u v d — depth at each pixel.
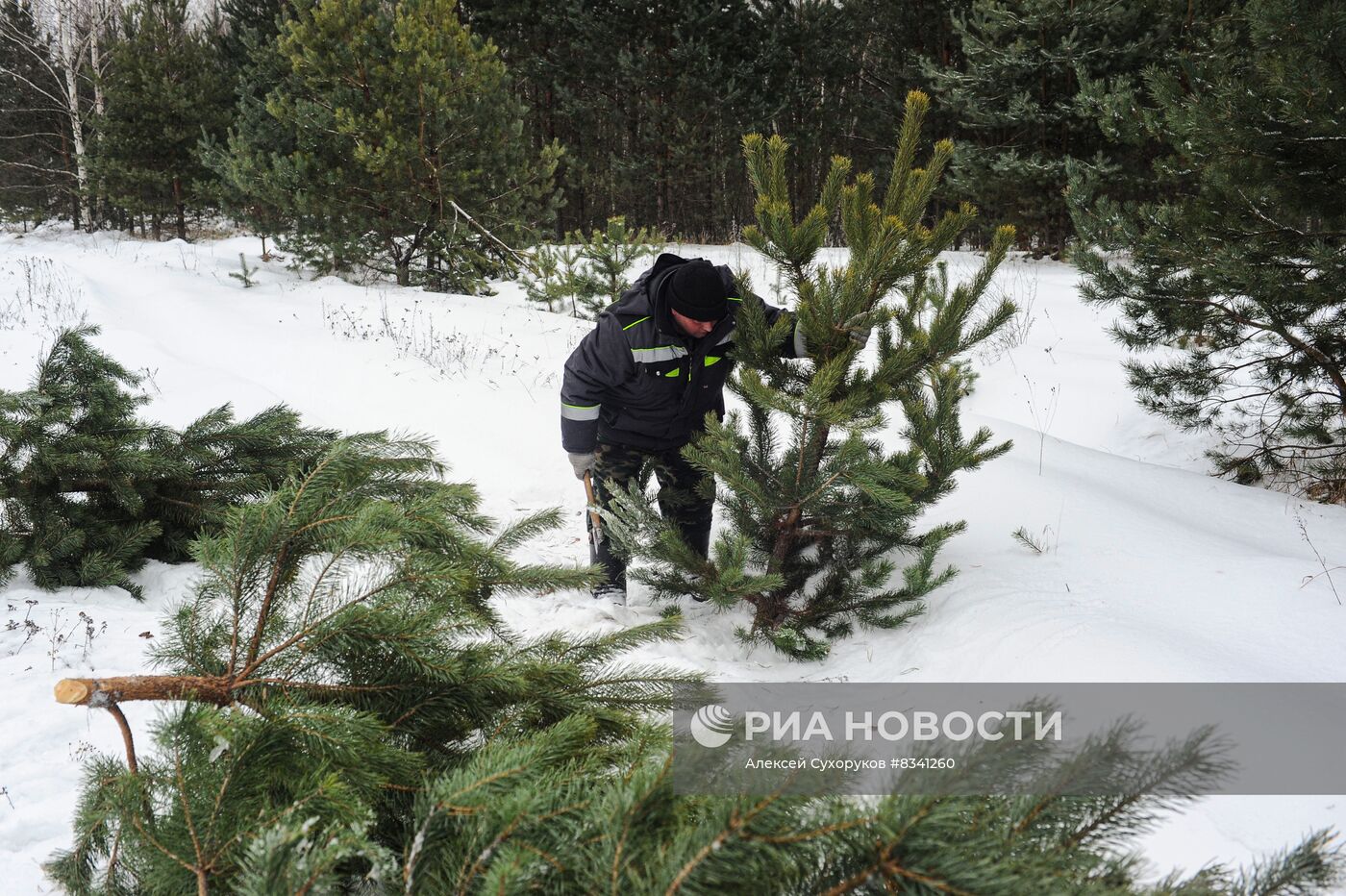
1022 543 4.19
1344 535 4.68
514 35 20.06
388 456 2.87
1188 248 5.86
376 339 9.06
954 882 0.82
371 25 11.34
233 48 21.61
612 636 1.79
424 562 1.47
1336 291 5.33
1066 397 8.44
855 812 0.89
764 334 3.33
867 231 3.16
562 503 5.52
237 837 1.06
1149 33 14.24
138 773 1.21
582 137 20.66
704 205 21.30
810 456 3.30
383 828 1.27
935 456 3.51
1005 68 15.28
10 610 3.20
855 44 20.31
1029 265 15.19
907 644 3.42
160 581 3.70
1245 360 7.88
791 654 3.43
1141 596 3.54
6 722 2.40
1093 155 15.73
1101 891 0.85
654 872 0.89
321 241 12.12
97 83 18.98
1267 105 5.23
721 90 18.16
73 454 3.54
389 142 11.01
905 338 3.34
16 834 1.89
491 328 10.00
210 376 7.48
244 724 1.18
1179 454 7.18
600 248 10.16
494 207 12.39
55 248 17.61
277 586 1.46
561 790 1.08
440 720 1.44
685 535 4.02
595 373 3.46
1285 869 0.98
